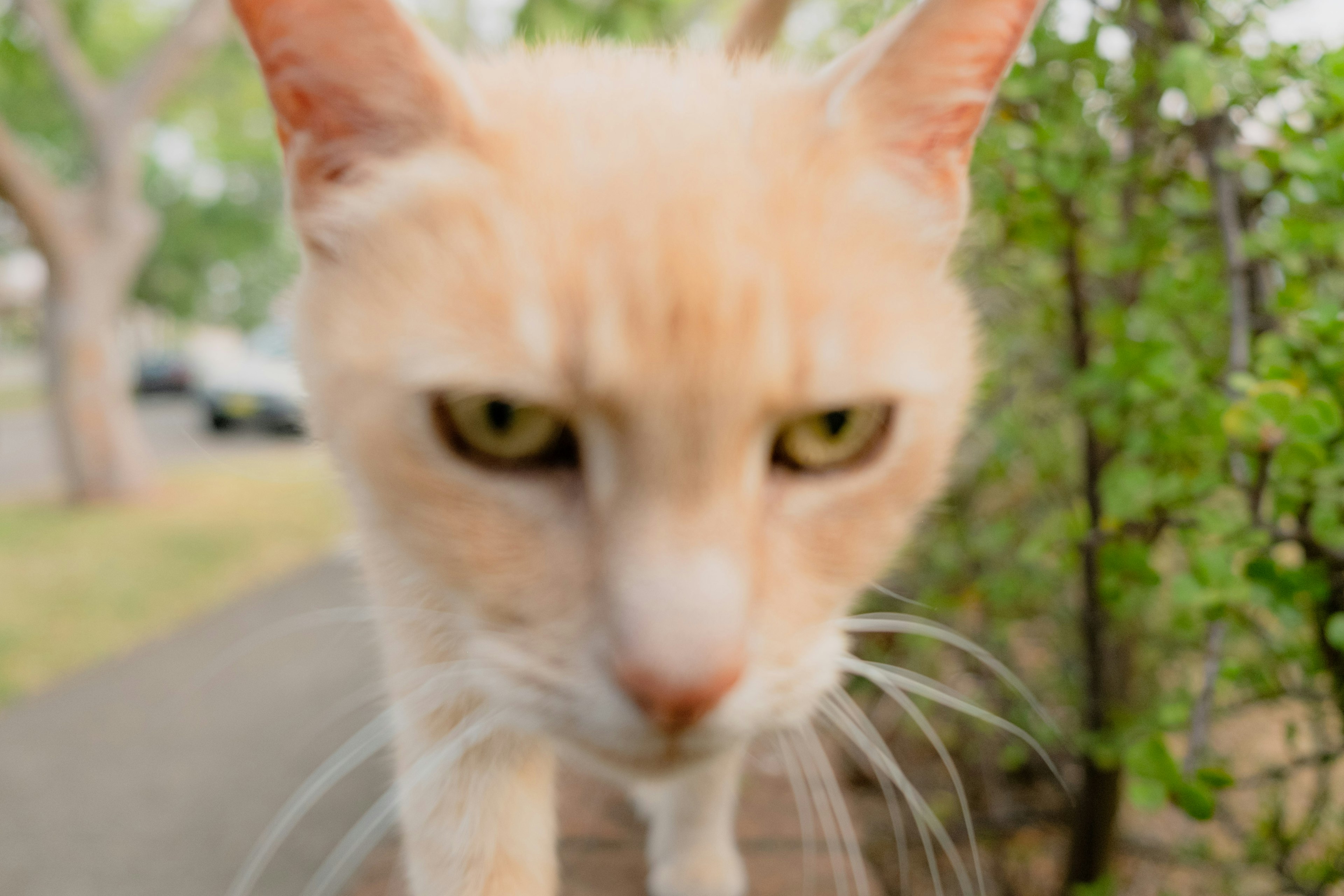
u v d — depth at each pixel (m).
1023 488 0.41
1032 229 0.27
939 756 0.48
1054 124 0.26
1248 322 0.23
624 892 0.26
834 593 0.17
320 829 0.43
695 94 0.17
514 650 0.16
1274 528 0.21
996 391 0.37
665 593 0.15
